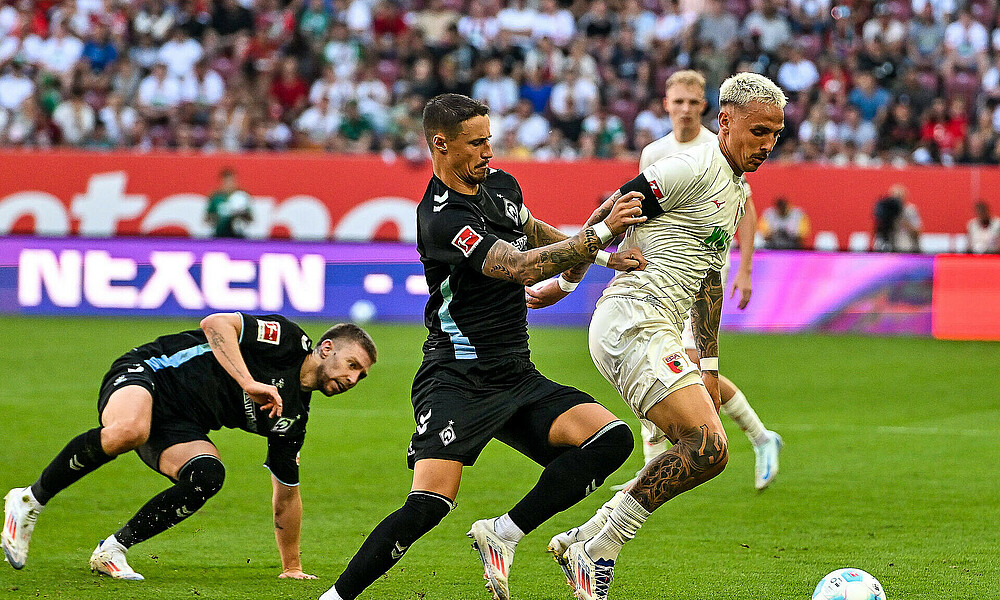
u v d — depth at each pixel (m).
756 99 11.89
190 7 51.69
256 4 52.66
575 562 11.91
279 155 38.47
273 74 47.19
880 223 37.44
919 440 22.52
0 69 49.88
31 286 37.31
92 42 49.34
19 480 18.77
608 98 46.31
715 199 12.15
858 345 34.28
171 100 46.84
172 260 36.94
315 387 13.14
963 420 24.53
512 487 18.86
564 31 51.72
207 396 13.14
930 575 13.67
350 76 46.78
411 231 38.53
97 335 33.84
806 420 24.56
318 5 51.03
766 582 13.44
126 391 12.88
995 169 37.59
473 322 11.78
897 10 52.22
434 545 15.31
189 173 38.41
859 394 27.42
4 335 33.69
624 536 11.77
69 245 37.19
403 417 24.70
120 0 51.88
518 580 13.71
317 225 38.47
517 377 11.99
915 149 44.47
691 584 13.37
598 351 12.38
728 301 36.72
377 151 43.16
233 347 12.66
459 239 11.37
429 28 51.25
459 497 18.17
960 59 49.62
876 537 15.63
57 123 44.53
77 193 38.44
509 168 38.12
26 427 23.02
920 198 37.78
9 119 46.47
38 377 28.25
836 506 17.48
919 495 18.19
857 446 21.98
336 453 21.33
